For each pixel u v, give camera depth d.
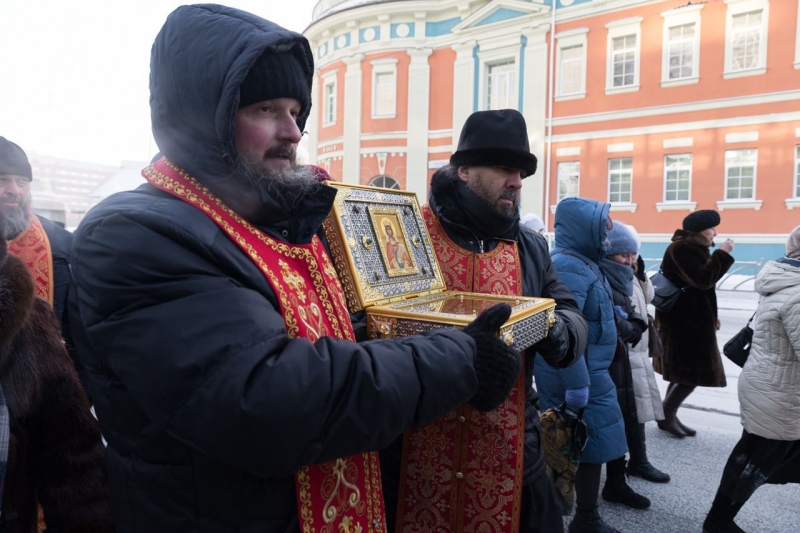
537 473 1.66
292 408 0.84
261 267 0.97
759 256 12.70
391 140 17.44
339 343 0.94
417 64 16.91
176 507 0.94
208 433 0.84
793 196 12.33
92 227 0.92
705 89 13.16
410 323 1.22
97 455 1.26
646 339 3.39
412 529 1.55
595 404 2.53
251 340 0.85
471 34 16.16
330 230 1.32
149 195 0.99
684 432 3.92
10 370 1.12
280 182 1.01
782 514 2.89
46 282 2.41
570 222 2.71
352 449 0.91
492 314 1.12
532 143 15.54
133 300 0.87
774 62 12.34
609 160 14.59
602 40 14.35
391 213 1.54
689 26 13.32
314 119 19.67
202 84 0.93
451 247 1.75
